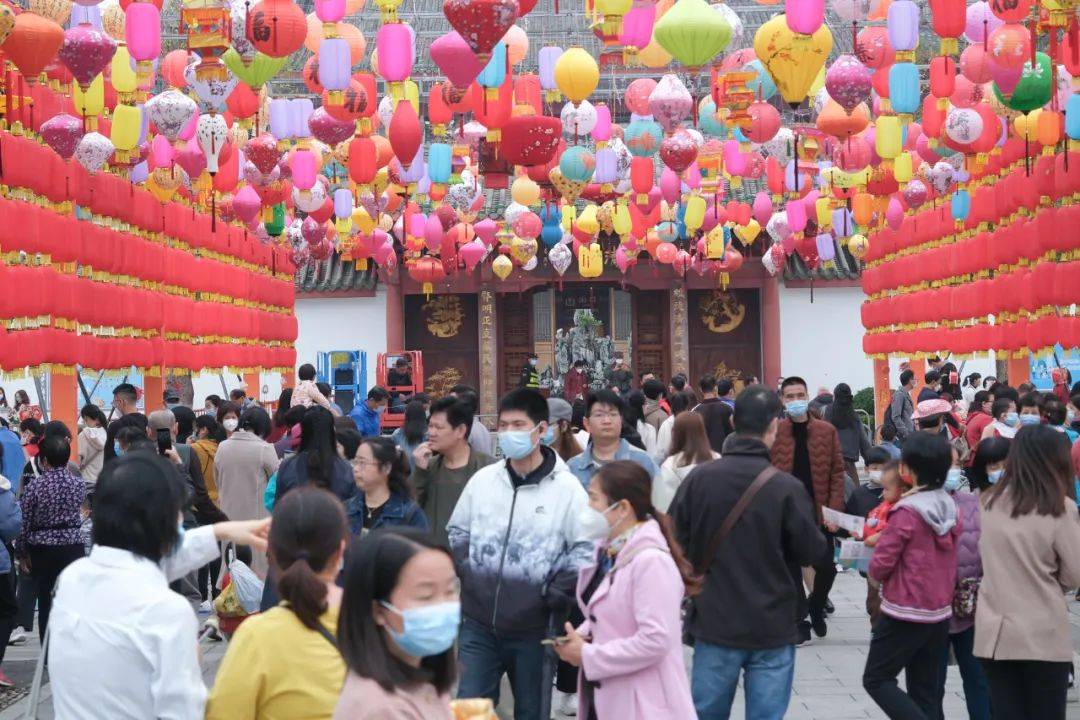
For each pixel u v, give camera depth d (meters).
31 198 14.32
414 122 14.67
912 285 25.94
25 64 11.25
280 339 30.03
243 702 4.45
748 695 7.00
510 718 8.45
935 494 7.52
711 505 6.96
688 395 14.32
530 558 7.18
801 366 39.97
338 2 13.34
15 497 11.62
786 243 25.36
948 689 10.25
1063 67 13.34
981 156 15.61
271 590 8.16
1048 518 7.06
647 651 5.65
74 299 16.09
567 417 10.84
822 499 11.27
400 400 33.81
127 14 11.84
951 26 11.93
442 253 24.98
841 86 13.64
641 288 41.00
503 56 13.30
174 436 13.98
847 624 13.03
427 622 3.84
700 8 12.04
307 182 16.84
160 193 18.77
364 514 8.15
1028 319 20.19
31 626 12.68
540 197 22.12
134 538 4.64
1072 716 9.03
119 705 4.52
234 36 11.71
